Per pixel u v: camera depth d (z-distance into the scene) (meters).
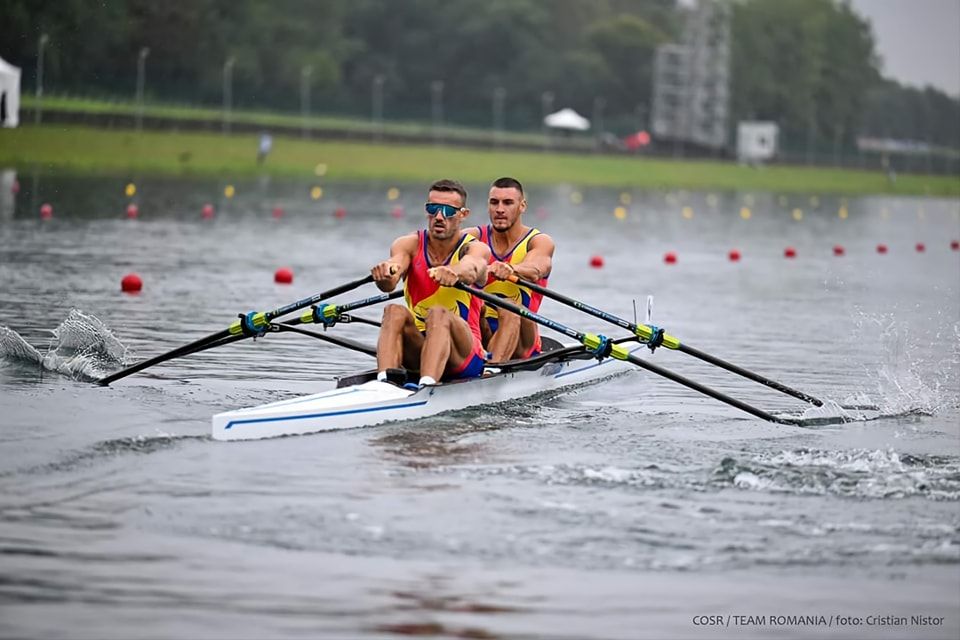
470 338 43.47
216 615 25.03
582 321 71.00
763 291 91.50
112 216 135.88
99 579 26.59
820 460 37.75
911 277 107.69
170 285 79.69
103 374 47.66
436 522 30.72
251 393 45.44
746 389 51.47
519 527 30.59
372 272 42.88
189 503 31.50
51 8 192.50
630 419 43.81
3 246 99.25
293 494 32.53
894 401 48.78
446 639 24.31
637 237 148.75
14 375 46.28
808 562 28.98
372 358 55.34
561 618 25.45
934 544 30.30
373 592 26.39
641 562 28.64
